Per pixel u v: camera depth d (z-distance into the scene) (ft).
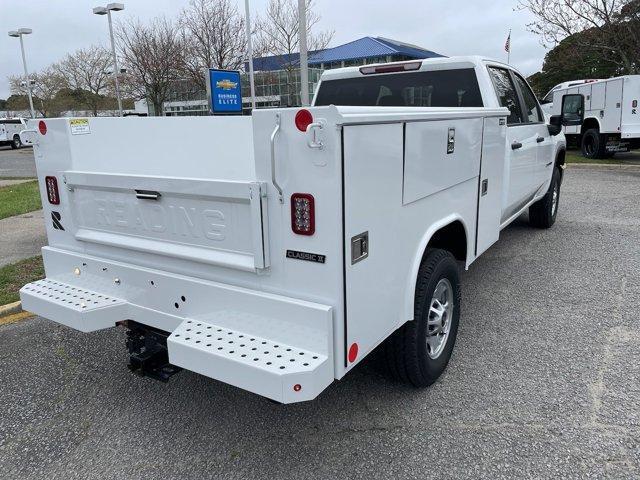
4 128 119.03
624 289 16.70
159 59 84.12
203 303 8.80
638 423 9.86
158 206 9.10
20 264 19.80
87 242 10.52
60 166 10.68
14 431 10.27
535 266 19.33
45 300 10.13
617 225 25.21
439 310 11.20
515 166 16.65
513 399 10.77
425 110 9.82
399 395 11.02
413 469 8.86
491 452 9.20
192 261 8.86
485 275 18.51
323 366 7.45
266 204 7.68
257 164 7.66
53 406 11.08
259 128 7.50
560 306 15.55
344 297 7.54
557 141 23.06
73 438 10.01
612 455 9.03
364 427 10.02
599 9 58.95
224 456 9.36
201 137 12.18
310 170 7.21
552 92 66.44
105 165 11.28
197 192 8.32
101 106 145.59
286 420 10.34
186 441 9.82
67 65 148.25
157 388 11.68
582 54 64.54
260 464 9.12
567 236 23.38
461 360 12.45
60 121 10.41
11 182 50.37
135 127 11.80
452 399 10.85
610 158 54.90
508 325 14.33
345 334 7.70
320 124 6.97
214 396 11.32
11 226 27.20
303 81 45.39
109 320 9.85
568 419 10.05
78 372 12.47
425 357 10.62
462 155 11.39
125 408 10.95
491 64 16.05
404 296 9.45
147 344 10.09
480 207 13.06
